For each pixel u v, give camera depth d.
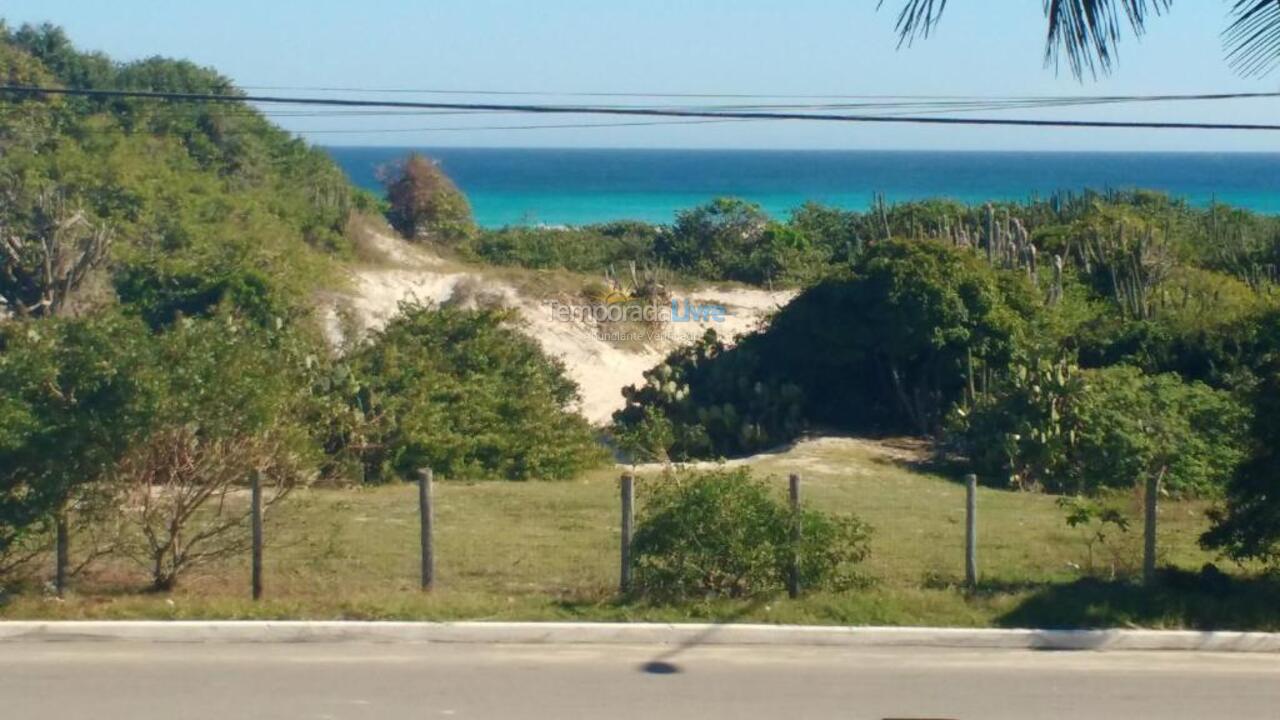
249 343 12.07
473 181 145.62
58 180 32.12
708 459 23.95
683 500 11.27
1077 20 8.72
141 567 11.77
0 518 10.80
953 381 24.39
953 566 12.83
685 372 26.36
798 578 11.29
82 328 11.20
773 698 8.94
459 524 14.98
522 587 11.84
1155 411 20.14
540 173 171.88
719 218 47.69
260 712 8.45
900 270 24.08
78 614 10.54
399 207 47.00
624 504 11.45
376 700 8.74
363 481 18.42
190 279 26.97
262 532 11.54
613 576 12.16
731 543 11.14
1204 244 36.44
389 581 11.91
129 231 30.44
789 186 134.75
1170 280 28.62
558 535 14.37
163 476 11.38
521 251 45.03
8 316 26.14
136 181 33.16
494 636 10.35
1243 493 11.67
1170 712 8.80
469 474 19.77
